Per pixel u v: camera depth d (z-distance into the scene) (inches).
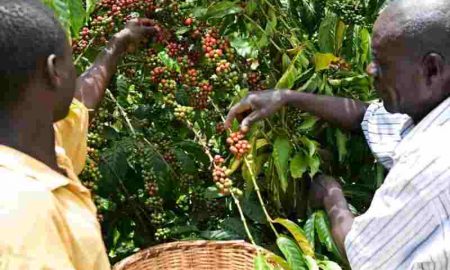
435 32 51.8
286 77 72.7
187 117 75.9
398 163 53.4
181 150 80.9
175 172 80.6
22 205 34.3
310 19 83.0
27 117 38.8
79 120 61.2
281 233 77.4
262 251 67.7
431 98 53.4
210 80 76.4
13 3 38.1
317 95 71.5
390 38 53.6
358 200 79.2
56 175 38.7
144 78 83.0
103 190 80.5
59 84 39.9
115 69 71.8
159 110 85.2
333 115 71.1
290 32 77.4
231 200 80.2
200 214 83.1
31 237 33.7
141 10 76.3
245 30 77.6
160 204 78.7
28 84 38.4
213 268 70.6
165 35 75.3
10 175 35.9
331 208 67.7
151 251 68.9
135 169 83.7
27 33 37.9
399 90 54.8
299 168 70.9
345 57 80.5
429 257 51.0
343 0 79.2
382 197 54.1
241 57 77.8
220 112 76.4
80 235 38.0
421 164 51.0
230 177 78.7
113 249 87.0
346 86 77.9
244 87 78.1
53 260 34.3
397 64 53.9
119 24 77.1
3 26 37.4
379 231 54.0
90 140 76.7
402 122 68.1
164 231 77.2
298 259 65.2
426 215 51.1
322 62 72.7
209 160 83.0
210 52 72.6
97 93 68.8
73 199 39.8
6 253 32.9
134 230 86.4
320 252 73.0
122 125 84.4
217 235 77.6
